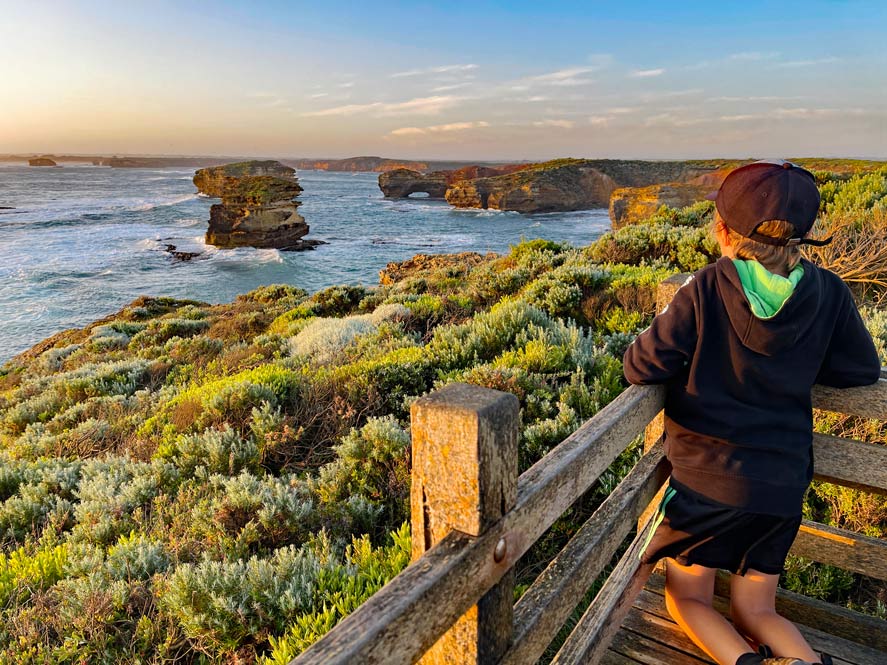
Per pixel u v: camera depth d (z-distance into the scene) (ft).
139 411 27.86
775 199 4.82
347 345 31.91
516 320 24.50
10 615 10.93
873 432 12.48
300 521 13.29
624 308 26.53
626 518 5.84
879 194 35.63
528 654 4.18
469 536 3.30
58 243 271.69
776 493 5.06
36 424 28.14
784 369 5.06
